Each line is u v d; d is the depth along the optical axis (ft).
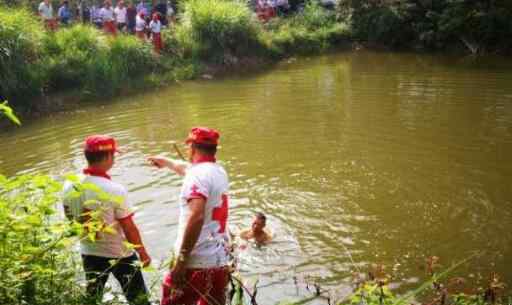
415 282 22.27
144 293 14.71
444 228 27.32
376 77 66.39
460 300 17.58
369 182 33.37
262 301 20.93
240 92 60.29
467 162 36.29
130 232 15.05
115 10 74.38
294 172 35.32
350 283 22.31
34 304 11.01
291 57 83.82
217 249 13.94
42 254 10.82
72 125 48.73
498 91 55.93
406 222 28.04
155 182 33.50
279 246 25.62
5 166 38.11
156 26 70.74
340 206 30.14
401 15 89.30
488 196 30.91
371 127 44.78
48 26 66.08
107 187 14.74
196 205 13.17
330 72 71.15
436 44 87.25
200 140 14.05
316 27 93.20
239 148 40.45
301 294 21.44
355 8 93.86
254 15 82.74
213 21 75.25
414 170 35.22
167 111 52.60
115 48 64.95
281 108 52.24
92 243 15.10
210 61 73.92
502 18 81.76
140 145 41.65
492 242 25.71
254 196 31.76
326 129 44.68
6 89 53.36
